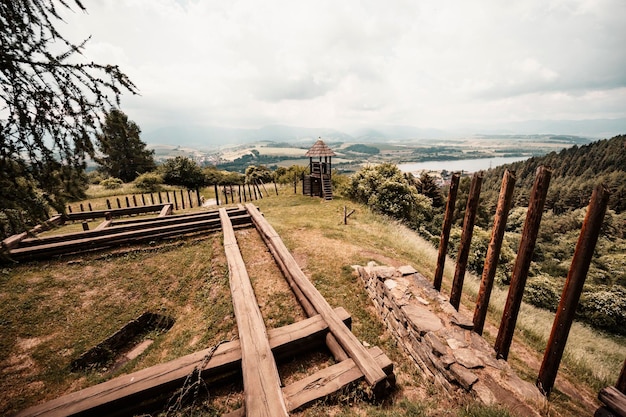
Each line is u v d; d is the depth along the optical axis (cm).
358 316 572
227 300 528
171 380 295
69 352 454
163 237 823
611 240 3456
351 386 303
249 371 295
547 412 297
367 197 1675
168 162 2912
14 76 268
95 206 1577
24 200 293
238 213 991
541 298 1273
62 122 301
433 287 548
